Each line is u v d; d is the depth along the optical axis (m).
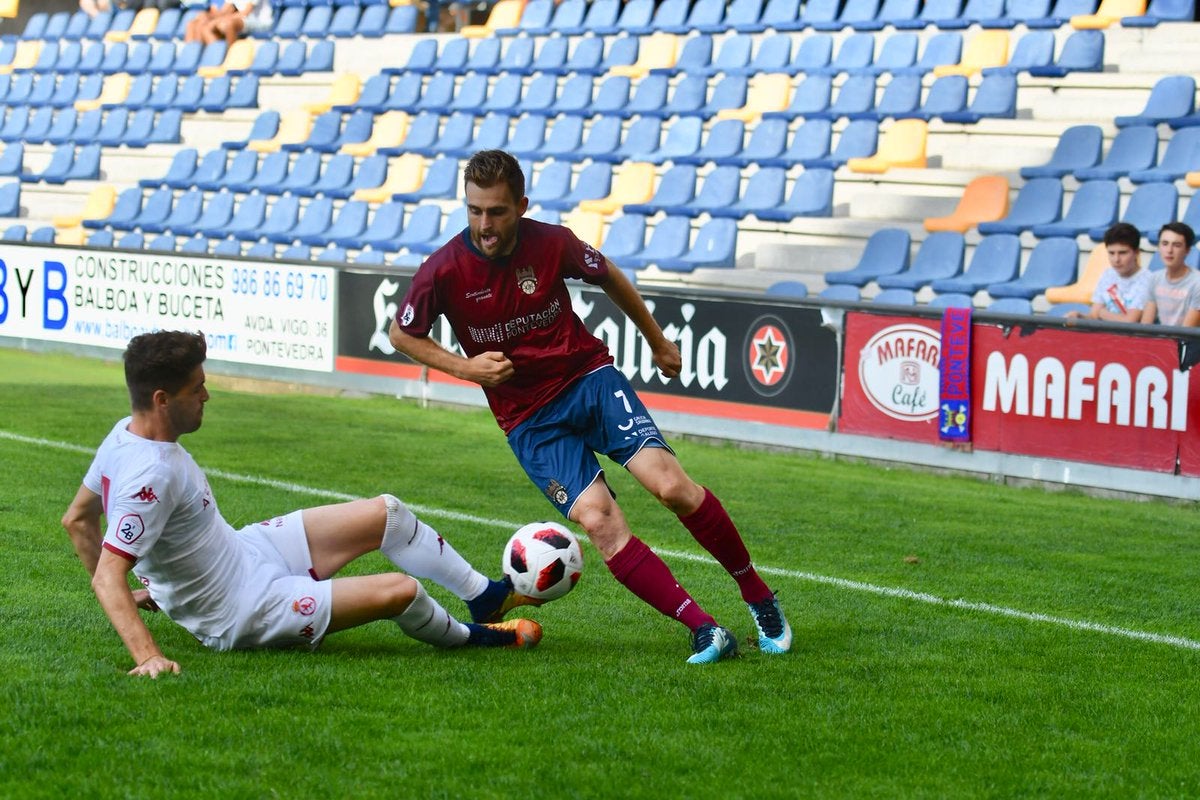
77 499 7.38
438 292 8.00
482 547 11.16
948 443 15.77
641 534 12.16
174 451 7.17
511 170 7.64
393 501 8.05
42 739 6.06
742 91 26.84
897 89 24.77
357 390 20.77
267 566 7.55
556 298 8.15
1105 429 14.68
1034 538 12.38
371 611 7.54
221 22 37.28
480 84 30.34
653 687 7.30
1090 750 6.62
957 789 6.00
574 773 5.94
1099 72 23.53
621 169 26.12
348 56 33.94
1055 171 21.72
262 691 6.85
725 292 17.36
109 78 37.72
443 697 6.94
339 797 5.59
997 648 8.65
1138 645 8.89
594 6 31.06
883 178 23.83
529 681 7.32
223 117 34.59
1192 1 23.58
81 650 7.54
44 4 44.50
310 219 28.80
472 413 19.42
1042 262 20.06
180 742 6.11
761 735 6.58
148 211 31.81
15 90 39.50
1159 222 20.14
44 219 34.56
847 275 21.42
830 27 27.50
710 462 16.17
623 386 8.20
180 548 7.27
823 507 13.55
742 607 9.65
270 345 21.72
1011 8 25.61
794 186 24.14
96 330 23.78
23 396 19.17
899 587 10.36
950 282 20.36
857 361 16.41
